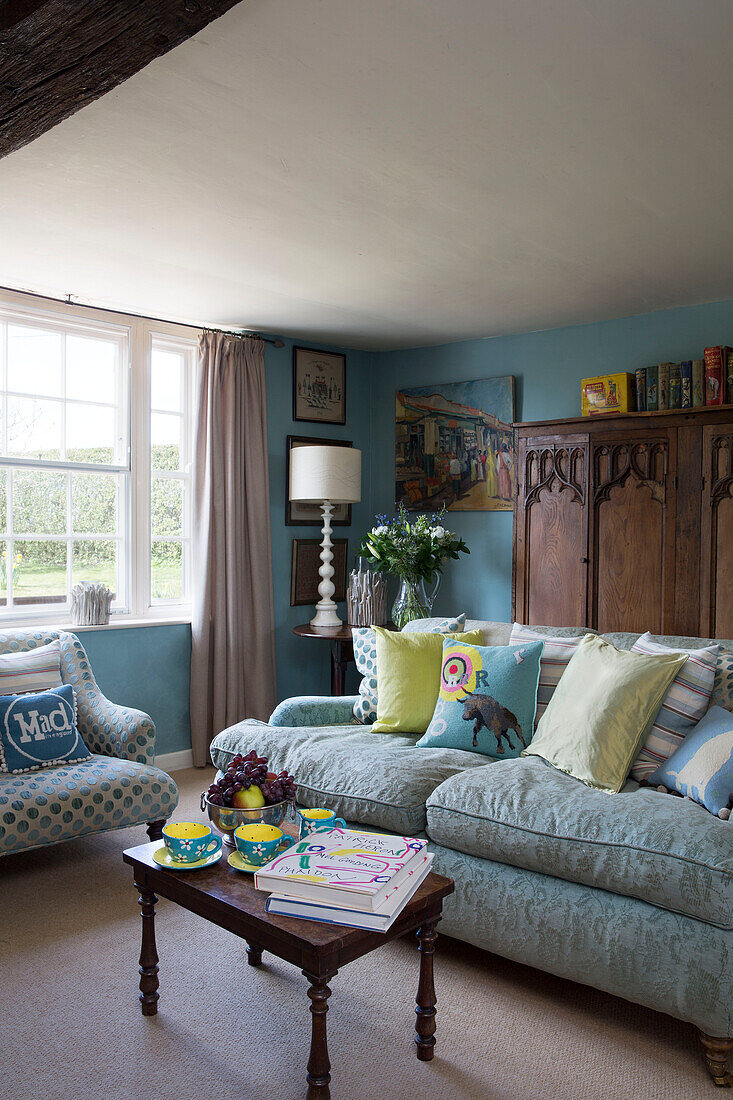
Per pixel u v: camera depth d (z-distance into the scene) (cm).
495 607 517
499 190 288
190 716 476
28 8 164
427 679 338
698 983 198
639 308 445
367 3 181
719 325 430
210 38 195
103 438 455
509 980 246
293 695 537
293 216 314
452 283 402
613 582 417
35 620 427
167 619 474
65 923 278
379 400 579
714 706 263
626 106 229
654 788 258
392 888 187
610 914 216
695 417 390
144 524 470
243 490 495
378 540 480
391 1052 208
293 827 237
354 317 473
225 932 274
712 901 197
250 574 496
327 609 515
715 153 258
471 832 245
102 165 269
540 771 265
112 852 343
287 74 212
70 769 317
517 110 231
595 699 270
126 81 215
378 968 253
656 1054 209
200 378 477
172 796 323
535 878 234
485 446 518
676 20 189
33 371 427
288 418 532
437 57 204
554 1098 191
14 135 223
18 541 424
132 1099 189
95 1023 219
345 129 243
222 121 238
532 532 448
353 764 290
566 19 189
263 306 450
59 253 362
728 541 380
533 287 407
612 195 292
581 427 428
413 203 300
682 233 331
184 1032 215
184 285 410
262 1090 192
